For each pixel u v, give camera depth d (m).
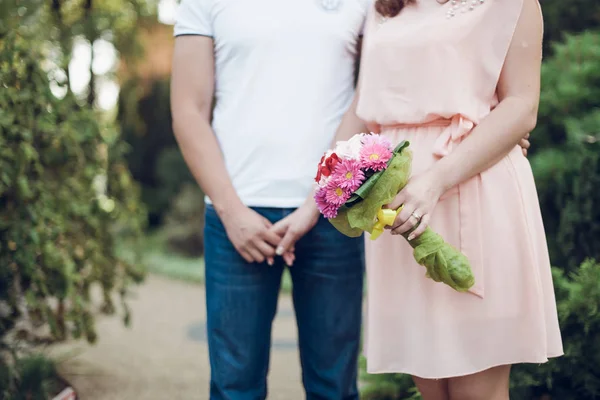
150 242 10.92
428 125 1.97
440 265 1.79
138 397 3.53
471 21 1.88
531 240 1.91
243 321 2.21
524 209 1.91
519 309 1.89
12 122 3.05
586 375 2.47
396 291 2.03
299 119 2.19
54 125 3.42
